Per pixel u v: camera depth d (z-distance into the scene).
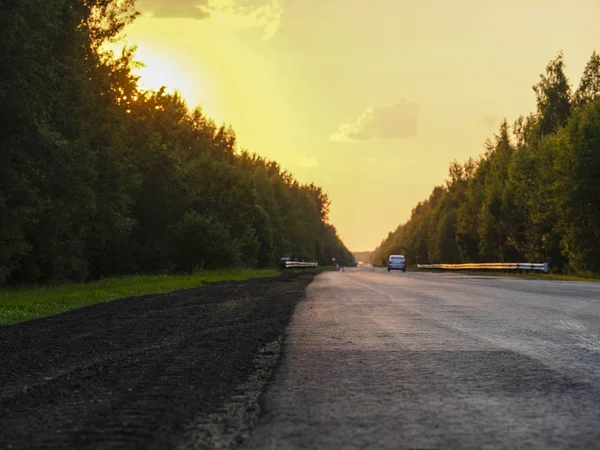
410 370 7.48
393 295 21.89
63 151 27.48
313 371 7.42
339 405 5.68
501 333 10.98
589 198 53.88
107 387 6.41
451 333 11.02
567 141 54.72
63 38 33.88
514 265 54.31
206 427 4.90
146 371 7.32
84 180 34.22
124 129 45.78
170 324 12.84
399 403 5.77
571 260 57.28
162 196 57.12
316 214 178.88
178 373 7.17
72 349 9.45
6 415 5.27
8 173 25.86
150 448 4.32
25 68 25.12
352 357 8.47
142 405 5.55
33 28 26.23
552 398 5.96
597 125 53.09
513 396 6.06
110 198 43.03
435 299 19.66
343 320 13.37
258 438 4.61
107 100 42.03
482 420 5.14
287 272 69.12
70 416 5.19
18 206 28.39
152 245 57.94
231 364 7.85
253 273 57.81
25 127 25.45
